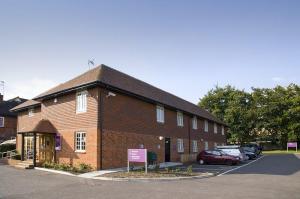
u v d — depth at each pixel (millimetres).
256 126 67750
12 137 42875
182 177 18656
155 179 17797
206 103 70125
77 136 23438
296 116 67000
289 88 70062
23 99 50281
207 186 15742
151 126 28375
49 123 25828
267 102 69062
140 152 20484
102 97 22594
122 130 24219
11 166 24641
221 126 53219
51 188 14648
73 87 23234
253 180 18266
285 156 45188
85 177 18516
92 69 26969
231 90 69938
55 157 25000
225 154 30344
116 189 14523
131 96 25609
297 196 13172
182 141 34875
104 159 22062
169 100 33906
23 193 13414
